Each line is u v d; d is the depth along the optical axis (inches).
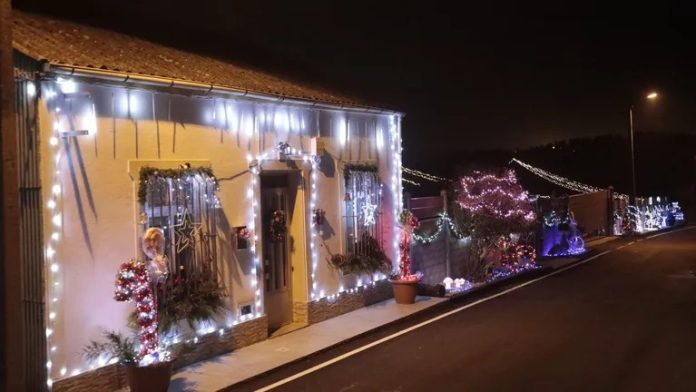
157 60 354.0
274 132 398.0
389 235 523.5
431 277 573.0
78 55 296.4
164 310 312.2
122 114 304.2
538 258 807.7
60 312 273.1
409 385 298.5
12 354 206.1
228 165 362.6
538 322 427.8
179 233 328.2
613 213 1173.7
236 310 364.2
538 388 287.4
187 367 329.1
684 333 387.5
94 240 288.8
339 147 463.5
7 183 207.0
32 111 268.8
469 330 409.7
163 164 322.0
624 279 625.6
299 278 428.5
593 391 281.7
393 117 531.5
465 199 631.2
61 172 276.1
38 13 370.0
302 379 314.3
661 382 292.2
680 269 693.3
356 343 386.0
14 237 208.2
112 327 295.1
